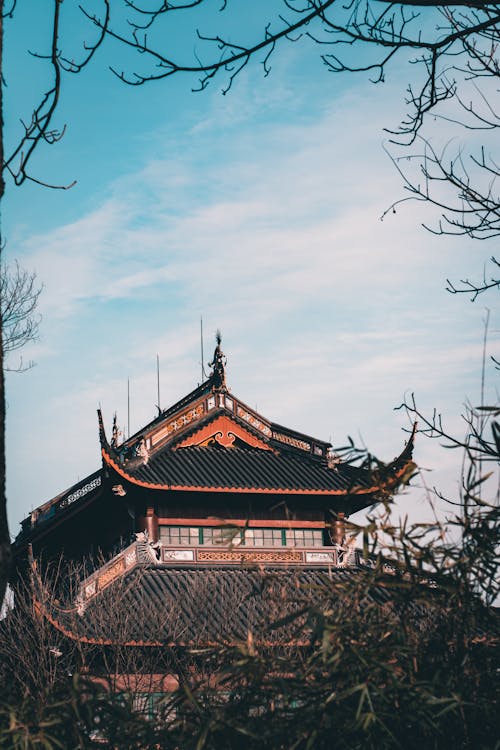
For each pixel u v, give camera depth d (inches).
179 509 1218.6
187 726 257.0
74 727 253.9
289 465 1277.1
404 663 251.8
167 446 1256.2
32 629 978.7
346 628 248.5
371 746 241.6
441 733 244.1
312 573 1184.2
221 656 269.7
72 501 1275.8
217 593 1107.3
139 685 840.3
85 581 1066.7
